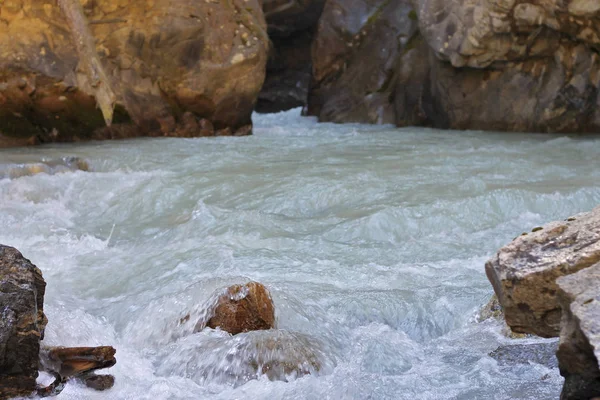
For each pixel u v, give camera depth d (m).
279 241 6.02
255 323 4.04
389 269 5.21
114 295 5.02
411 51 15.67
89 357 3.41
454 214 6.48
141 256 5.85
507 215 6.61
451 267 5.23
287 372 3.51
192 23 12.95
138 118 12.60
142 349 3.95
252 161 9.24
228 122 13.65
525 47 12.62
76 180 8.13
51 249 6.22
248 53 13.47
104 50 12.26
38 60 11.30
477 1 12.50
